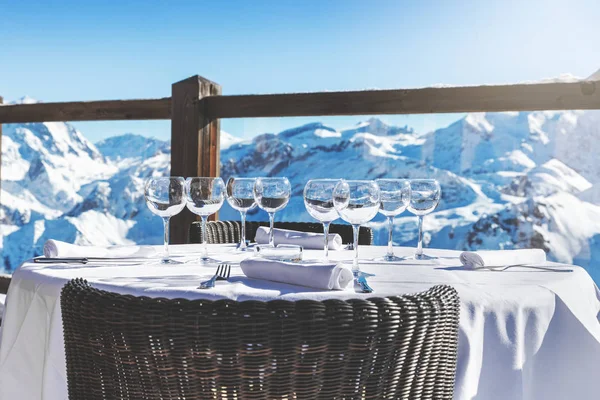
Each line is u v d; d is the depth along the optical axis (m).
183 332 0.73
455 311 0.87
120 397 0.78
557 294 1.13
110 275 1.19
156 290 1.01
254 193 1.54
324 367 0.75
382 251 1.70
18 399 1.19
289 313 0.74
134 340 0.75
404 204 1.50
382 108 2.78
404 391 0.81
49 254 1.42
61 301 0.86
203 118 3.07
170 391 0.75
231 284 1.07
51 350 1.11
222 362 0.73
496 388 1.04
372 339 0.76
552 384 1.12
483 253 1.37
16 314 1.24
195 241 2.15
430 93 2.70
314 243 1.75
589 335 1.12
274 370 0.74
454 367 0.88
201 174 3.05
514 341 1.04
